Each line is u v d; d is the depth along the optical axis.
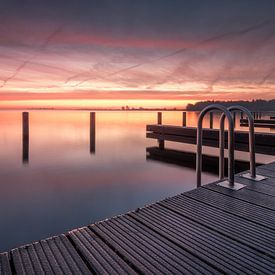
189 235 1.96
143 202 5.41
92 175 7.55
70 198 5.62
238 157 9.09
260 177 3.43
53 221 4.42
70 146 12.32
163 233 1.98
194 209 2.43
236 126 20.88
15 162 9.13
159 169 8.30
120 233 1.97
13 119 29.34
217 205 2.53
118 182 6.85
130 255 1.69
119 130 19.45
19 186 6.46
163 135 11.09
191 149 11.38
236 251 1.76
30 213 4.78
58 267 1.54
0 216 4.62
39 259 1.62
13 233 3.96
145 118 37.00
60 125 23.41
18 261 1.59
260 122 19.64
